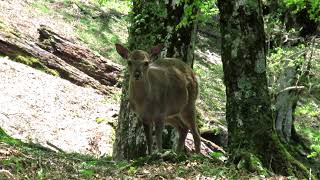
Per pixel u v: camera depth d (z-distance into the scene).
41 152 7.39
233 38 7.22
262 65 7.18
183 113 9.62
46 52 20.52
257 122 7.07
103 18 29.09
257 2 7.17
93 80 20.53
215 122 17.91
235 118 7.21
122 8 31.58
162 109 8.85
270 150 6.95
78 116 16.62
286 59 12.87
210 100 21.28
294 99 16.50
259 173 6.51
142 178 6.38
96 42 25.50
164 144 10.70
